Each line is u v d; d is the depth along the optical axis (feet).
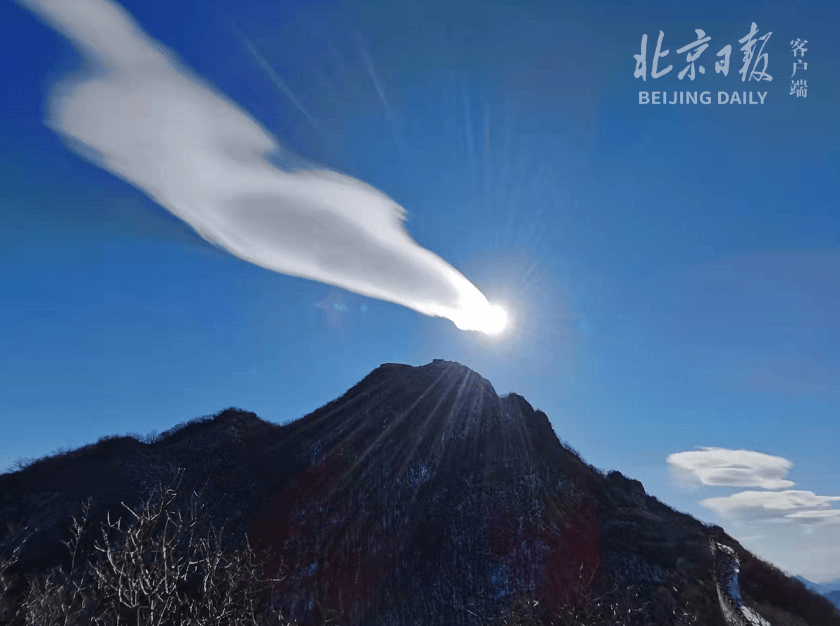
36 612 48.96
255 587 63.10
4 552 128.36
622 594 136.05
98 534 142.31
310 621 135.85
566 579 146.20
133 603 37.32
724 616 130.72
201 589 46.80
